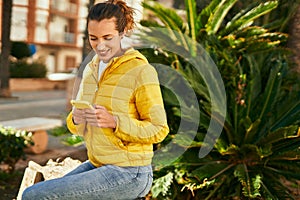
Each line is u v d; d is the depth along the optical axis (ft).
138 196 6.32
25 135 19.07
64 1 110.01
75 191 5.94
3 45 51.42
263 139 11.60
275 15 18.56
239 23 15.06
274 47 14.12
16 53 71.72
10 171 18.53
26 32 99.76
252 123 11.57
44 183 6.14
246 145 11.37
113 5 6.02
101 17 5.90
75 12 114.21
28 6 99.50
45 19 105.19
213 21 15.33
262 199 10.83
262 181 11.41
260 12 14.83
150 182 6.36
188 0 14.71
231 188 11.60
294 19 15.42
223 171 11.48
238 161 11.98
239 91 12.53
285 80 13.75
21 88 66.28
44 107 42.93
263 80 14.05
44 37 105.50
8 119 32.37
